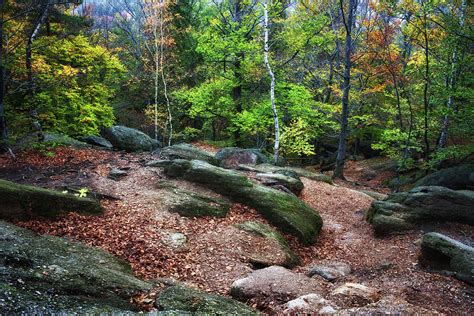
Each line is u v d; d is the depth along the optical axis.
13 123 15.80
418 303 6.89
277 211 11.16
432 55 19.39
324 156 33.53
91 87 20.50
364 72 21.25
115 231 8.53
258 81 23.69
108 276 5.97
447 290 7.47
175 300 5.69
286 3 22.12
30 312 4.43
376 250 10.40
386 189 21.70
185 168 12.73
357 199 15.42
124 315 4.88
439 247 8.84
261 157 18.42
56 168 12.68
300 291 6.81
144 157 15.45
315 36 22.66
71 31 19.78
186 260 7.94
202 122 33.09
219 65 25.64
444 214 11.39
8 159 13.07
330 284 7.58
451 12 15.47
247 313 5.67
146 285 6.16
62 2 16.61
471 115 15.01
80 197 9.29
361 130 25.25
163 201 10.58
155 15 23.11
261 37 23.77
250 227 9.98
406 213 11.70
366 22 20.08
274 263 8.57
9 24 15.66
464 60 15.70
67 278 5.54
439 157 16.34
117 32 35.56
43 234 7.40
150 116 26.09
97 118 21.83
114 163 13.98
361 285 7.08
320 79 27.86
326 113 24.17
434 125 18.94
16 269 5.37
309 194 15.18
